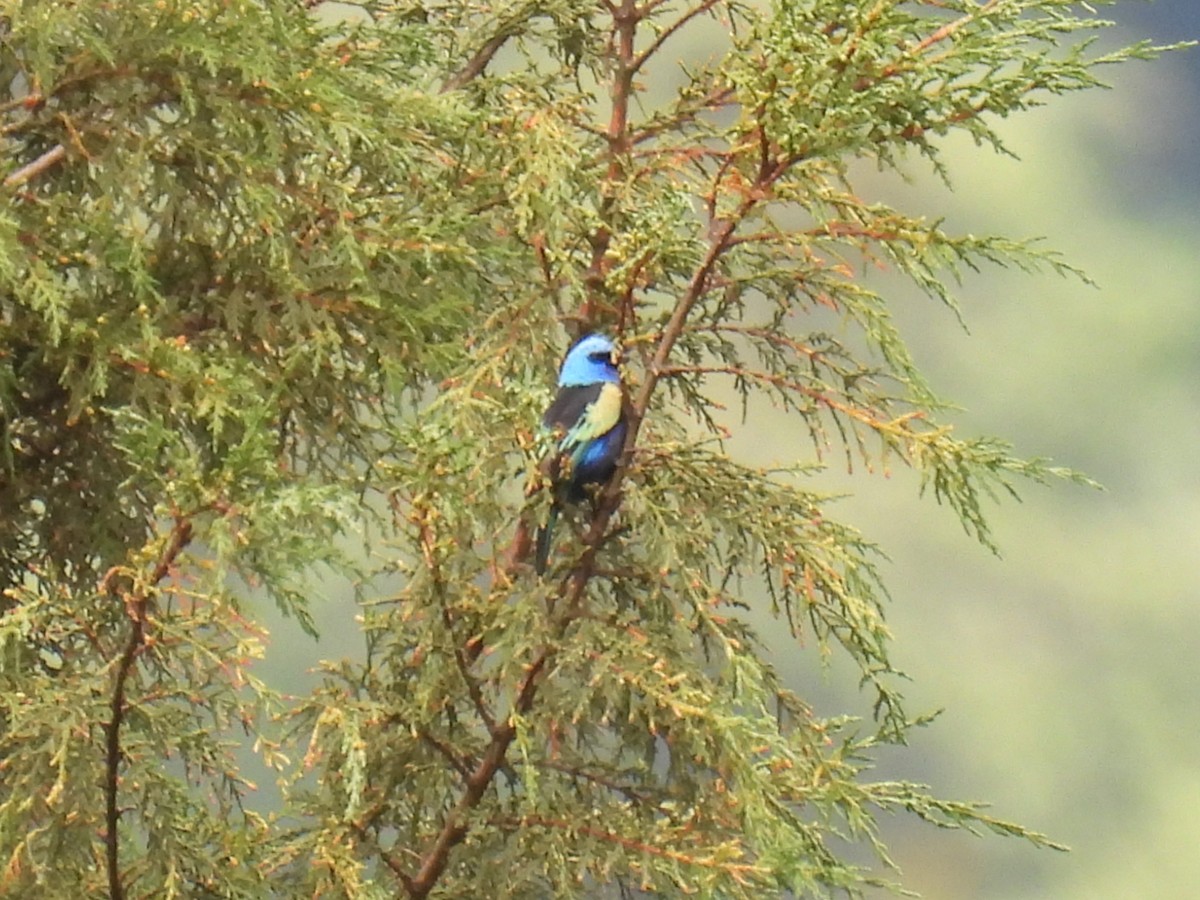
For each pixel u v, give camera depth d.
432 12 16.16
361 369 13.23
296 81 12.66
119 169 12.60
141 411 12.37
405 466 11.26
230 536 9.55
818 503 12.43
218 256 13.02
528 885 12.73
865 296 12.46
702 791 12.21
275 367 13.02
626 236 12.49
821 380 12.43
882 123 11.80
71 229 12.70
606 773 12.62
